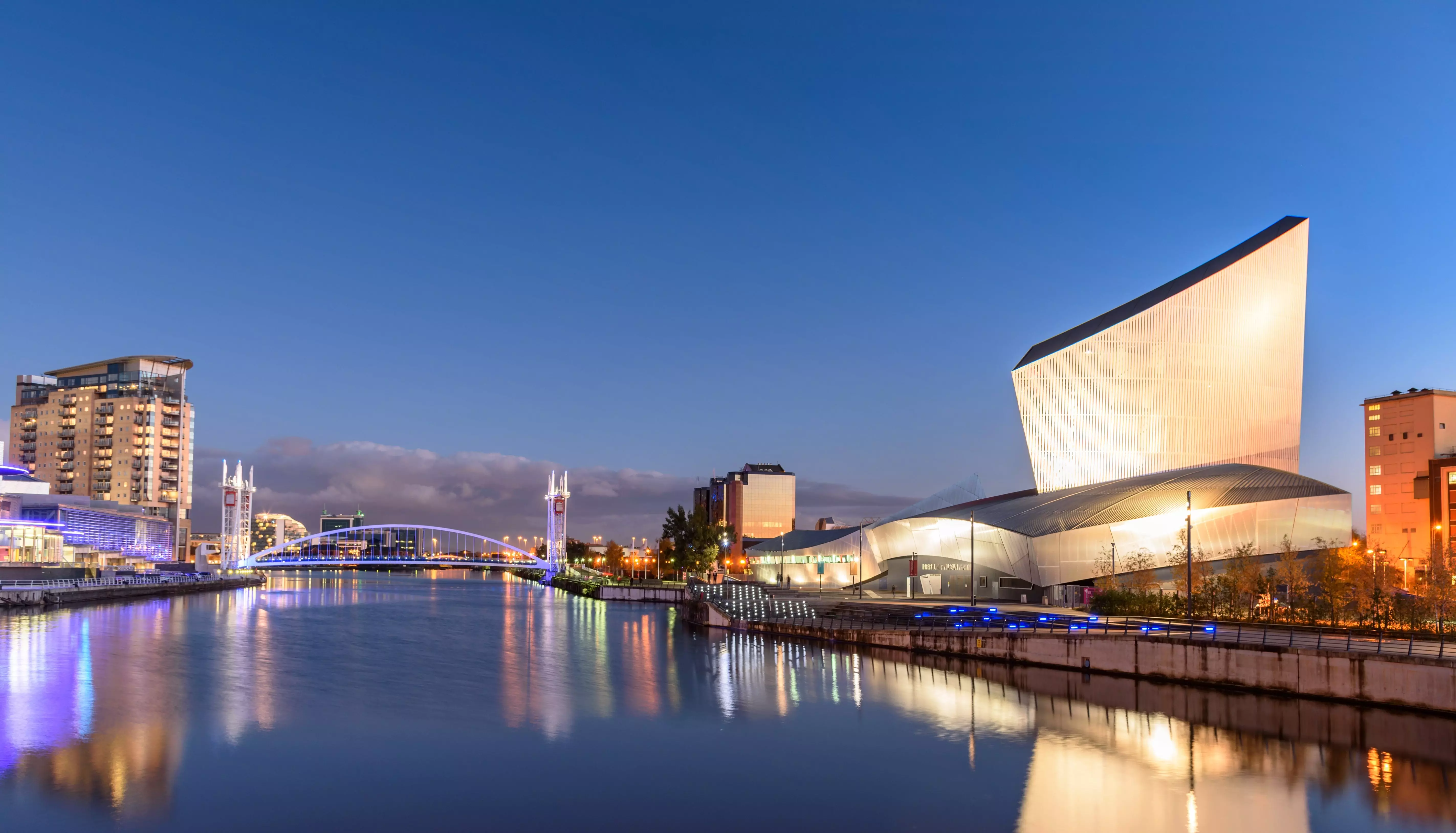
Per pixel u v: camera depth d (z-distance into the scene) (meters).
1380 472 150.00
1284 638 64.12
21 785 39.47
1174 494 102.62
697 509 199.25
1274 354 138.88
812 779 41.09
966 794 38.78
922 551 128.12
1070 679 66.50
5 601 138.25
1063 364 138.12
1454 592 69.19
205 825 34.75
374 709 57.06
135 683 65.81
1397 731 49.38
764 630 105.12
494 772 42.09
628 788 39.72
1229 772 41.91
